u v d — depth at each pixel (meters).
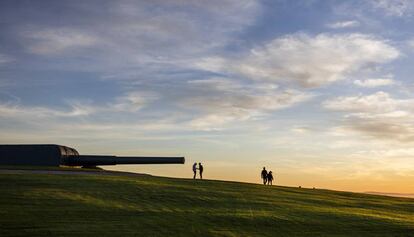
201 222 35.88
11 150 73.31
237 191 51.44
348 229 37.25
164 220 35.62
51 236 30.16
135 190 46.38
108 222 34.03
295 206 45.16
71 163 74.88
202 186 52.97
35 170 59.47
